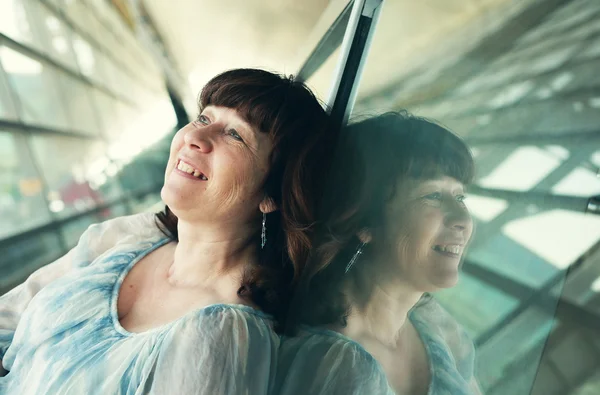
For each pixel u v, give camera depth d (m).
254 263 1.06
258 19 5.47
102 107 5.25
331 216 0.89
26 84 3.63
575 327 0.40
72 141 4.27
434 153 0.60
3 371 1.14
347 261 0.81
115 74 5.90
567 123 0.42
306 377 0.77
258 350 0.84
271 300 0.98
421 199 0.61
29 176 3.46
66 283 1.11
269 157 0.99
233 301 0.98
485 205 0.51
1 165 3.20
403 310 0.65
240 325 0.86
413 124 0.67
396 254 0.66
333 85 1.13
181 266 1.11
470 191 0.53
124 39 6.31
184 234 1.10
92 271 1.12
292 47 5.02
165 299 1.06
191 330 0.83
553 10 0.44
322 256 0.90
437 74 0.63
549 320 0.42
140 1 5.96
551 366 0.42
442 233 0.57
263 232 1.06
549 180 0.44
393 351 0.64
